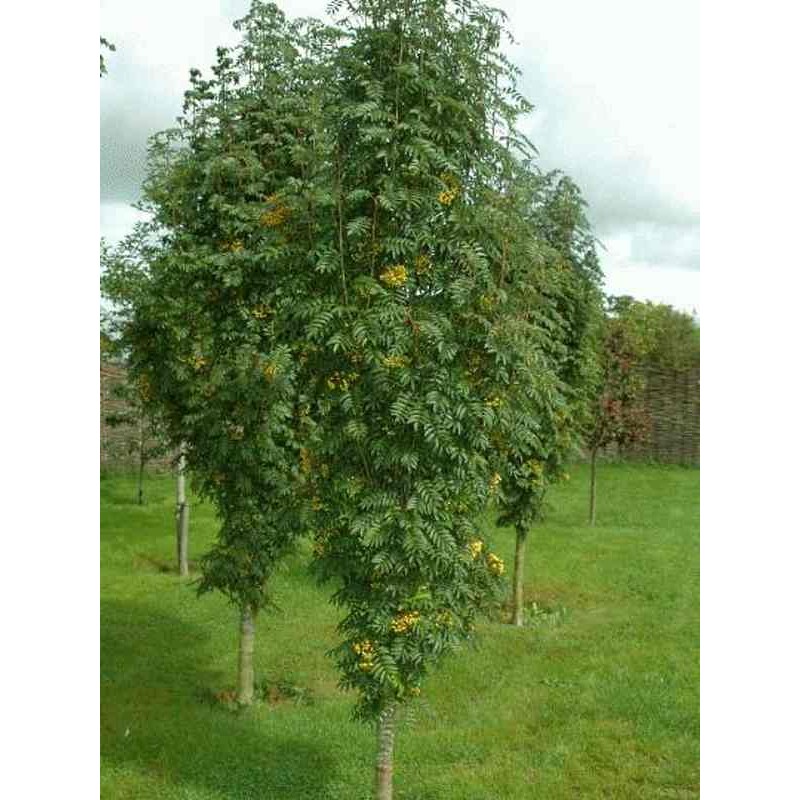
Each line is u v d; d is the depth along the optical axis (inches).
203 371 255.6
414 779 208.8
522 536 338.3
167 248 251.1
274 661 290.8
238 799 197.9
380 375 159.6
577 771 213.3
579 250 328.2
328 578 176.9
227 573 246.1
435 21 161.0
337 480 171.9
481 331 165.8
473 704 255.6
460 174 166.4
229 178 237.1
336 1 167.0
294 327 177.9
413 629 163.8
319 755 221.1
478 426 166.9
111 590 372.2
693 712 249.0
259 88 240.7
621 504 629.9
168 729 233.8
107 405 633.6
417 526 161.2
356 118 162.7
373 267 164.6
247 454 235.6
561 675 280.1
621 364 554.9
